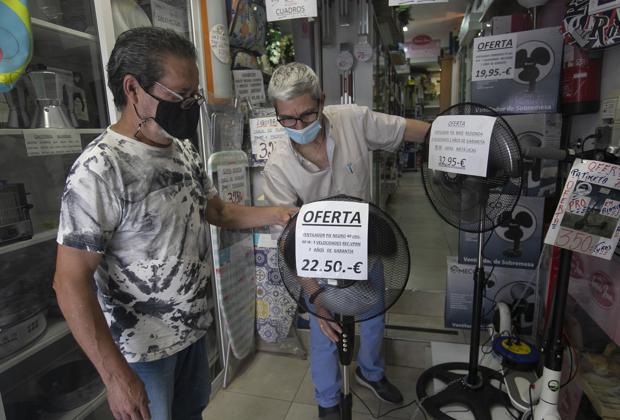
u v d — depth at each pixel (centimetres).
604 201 106
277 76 129
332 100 265
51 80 148
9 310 135
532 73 184
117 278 101
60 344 174
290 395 211
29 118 143
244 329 225
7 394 153
